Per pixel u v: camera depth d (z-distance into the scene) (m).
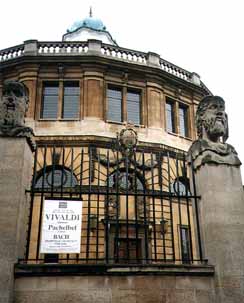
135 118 21.14
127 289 5.36
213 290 5.64
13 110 6.25
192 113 23.23
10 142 5.98
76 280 5.30
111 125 19.75
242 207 6.19
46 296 5.16
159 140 20.23
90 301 5.21
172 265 5.64
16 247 5.30
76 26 33.59
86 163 16.89
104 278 5.38
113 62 20.89
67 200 5.84
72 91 20.83
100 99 20.11
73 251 5.53
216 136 6.80
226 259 5.72
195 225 6.63
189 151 7.05
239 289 5.53
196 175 6.66
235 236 5.91
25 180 6.00
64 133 19.06
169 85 22.47
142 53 22.50
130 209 15.67
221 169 6.42
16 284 5.17
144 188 6.82
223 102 7.03
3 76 21.05
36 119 19.50
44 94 20.70
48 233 5.59
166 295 5.43
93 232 14.75
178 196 6.47
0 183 5.64
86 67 20.61
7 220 5.39
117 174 6.55
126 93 21.28
